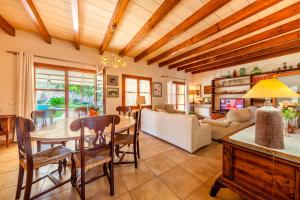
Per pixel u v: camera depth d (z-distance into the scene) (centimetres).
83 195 135
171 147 297
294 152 108
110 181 150
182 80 686
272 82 131
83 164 135
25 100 316
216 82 622
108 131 161
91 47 418
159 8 230
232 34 303
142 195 152
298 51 388
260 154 114
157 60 502
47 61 352
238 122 309
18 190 143
